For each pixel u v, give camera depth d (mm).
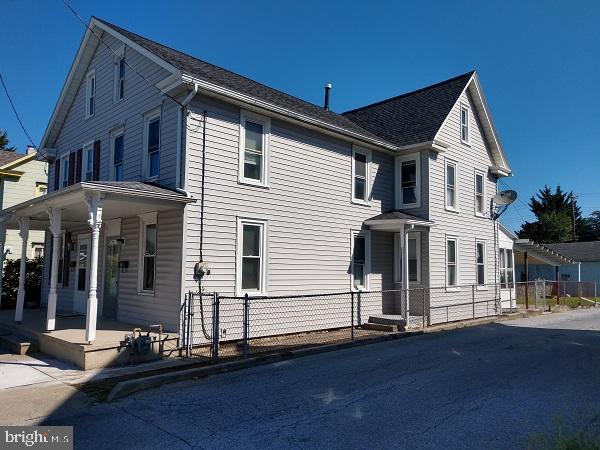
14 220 12844
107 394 6910
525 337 12906
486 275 18312
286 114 12117
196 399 6656
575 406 6266
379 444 4957
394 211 15859
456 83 17844
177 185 10328
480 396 6773
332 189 13805
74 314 13508
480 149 18719
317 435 5230
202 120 10648
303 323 12633
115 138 13242
